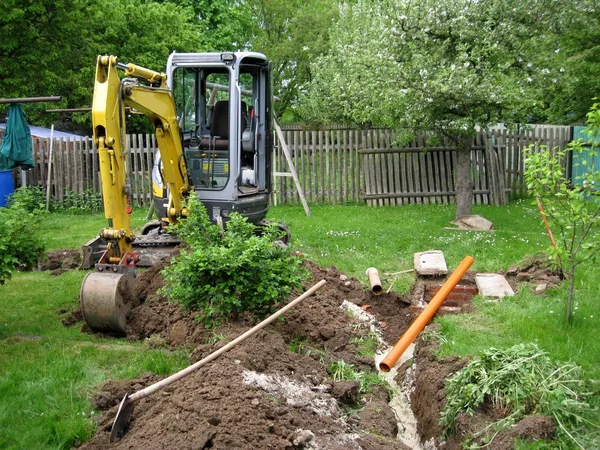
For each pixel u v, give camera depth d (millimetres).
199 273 6922
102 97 7547
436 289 9953
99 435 4992
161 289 7371
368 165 17734
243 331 6680
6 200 16219
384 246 12188
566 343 6906
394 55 13641
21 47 18859
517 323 7609
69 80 23203
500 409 5340
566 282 9148
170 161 9242
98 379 6086
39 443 4836
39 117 25422
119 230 7777
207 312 6871
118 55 25797
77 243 13234
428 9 13180
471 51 13102
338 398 6039
